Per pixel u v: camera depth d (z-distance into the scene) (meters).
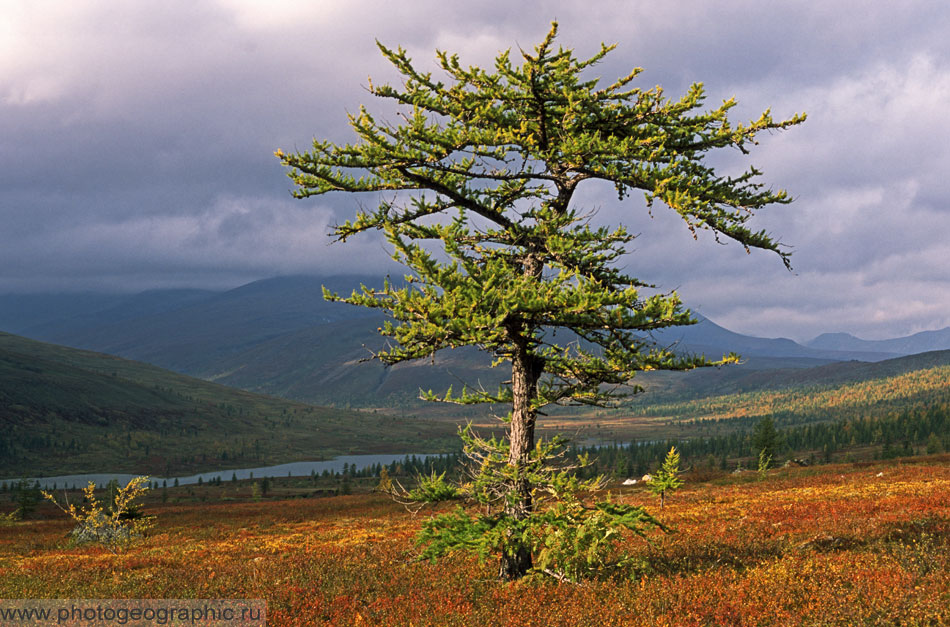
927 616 6.98
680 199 8.72
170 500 131.50
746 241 9.42
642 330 8.98
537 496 10.23
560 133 10.22
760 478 53.91
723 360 9.05
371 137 9.74
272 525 39.06
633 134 10.33
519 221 11.01
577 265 10.38
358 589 10.84
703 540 14.39
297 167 10.12
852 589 8.18
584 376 10.11
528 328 9.69
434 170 10.86
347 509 51.38
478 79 10.12
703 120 10.26
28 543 32.50
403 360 9.58
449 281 8.63
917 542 11.46
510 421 10.37
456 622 8.03
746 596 8.30
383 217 10.56
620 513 9.61
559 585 9.70
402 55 9.90
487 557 10.17
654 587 9.03
